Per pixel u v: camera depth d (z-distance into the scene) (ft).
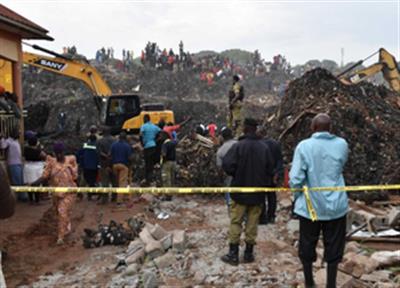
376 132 47.67
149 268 21.99
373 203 34.81
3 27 41.27
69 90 170.81
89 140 39.88
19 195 39.70
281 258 22.58
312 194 16.94
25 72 176.76
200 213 34.40
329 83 56.65
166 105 148.77
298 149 17.31
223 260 22.12
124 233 27.22
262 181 21.52
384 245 25.58
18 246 27.09
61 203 27.76
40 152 39.24
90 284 20.76
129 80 203.41
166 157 38.60
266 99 207.51
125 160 37.70
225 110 147.74
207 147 48.26
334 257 17.10
